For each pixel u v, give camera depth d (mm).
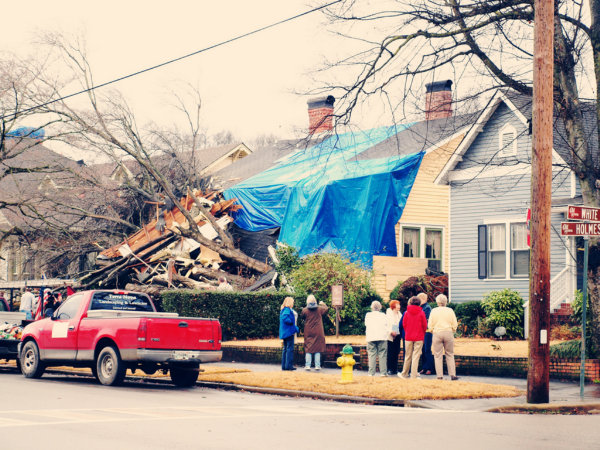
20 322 22953
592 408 14258
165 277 33375
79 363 18828
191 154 43094
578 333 24078
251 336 27391
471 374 19828
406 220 32969
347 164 34688
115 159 38031
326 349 23453
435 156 33875
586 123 27000
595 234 15203
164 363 17734
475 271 29406
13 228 40938
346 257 29953
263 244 36750
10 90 37281
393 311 20297
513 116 28500
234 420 11977
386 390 16094
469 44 19219
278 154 46531
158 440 9812
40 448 9148
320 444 9633
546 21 14711
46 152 50469
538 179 14664
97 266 40438
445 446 9562
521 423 12016
